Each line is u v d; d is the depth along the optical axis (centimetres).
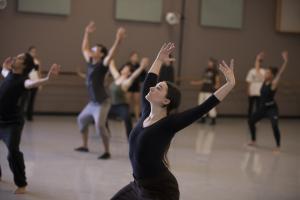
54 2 1116
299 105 1359
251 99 1212
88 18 1153
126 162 665
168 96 299
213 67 1170
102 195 501
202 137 930
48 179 554
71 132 894
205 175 620
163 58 346
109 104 672
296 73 1347
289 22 1309
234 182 590
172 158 717
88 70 664
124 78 743
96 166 632
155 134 294
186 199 504
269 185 583
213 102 294
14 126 478
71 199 481
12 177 551
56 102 1148
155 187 298
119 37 640
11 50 1099
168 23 1219
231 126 1112
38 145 752
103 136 674
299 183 600
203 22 1247
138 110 1120
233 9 1272
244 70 1299
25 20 1105
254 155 773
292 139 959
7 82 470
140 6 1190
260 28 1305
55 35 1130
